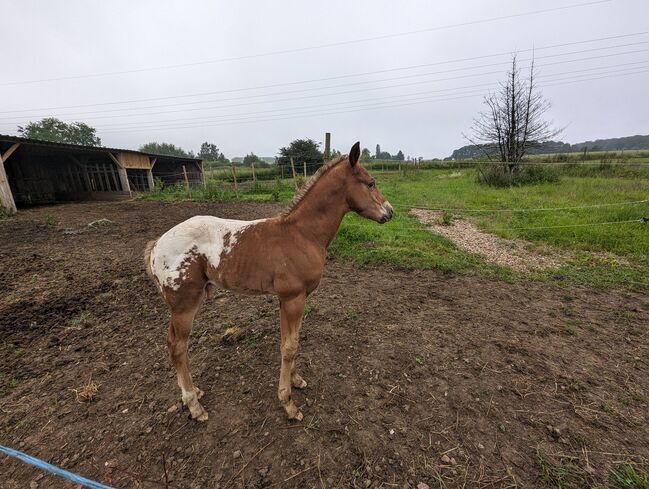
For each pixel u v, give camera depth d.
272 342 3.37
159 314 3.98
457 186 15.09
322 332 3.54
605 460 2.03
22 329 3.58
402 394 2.62
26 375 2.90
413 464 2.03
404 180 20.17
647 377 2.77
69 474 1.37
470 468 2.00
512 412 2.42
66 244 6.95
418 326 3.63
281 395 2.38
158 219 10.02
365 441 2.20
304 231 2.36
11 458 2.14
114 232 8.16
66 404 2.58
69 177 18.12
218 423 2.38
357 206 2.53
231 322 3.78
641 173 14.47
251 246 2.28
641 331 3.47
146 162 18.77
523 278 4.97
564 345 3.24
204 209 11.98
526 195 11.30
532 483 1.90
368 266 5.58
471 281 4.89
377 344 3.29
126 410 2.51
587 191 10.79
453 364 2.96
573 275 4.96
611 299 4.24
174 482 1.96
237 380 2.83
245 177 31.17
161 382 2.82
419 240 6.79
